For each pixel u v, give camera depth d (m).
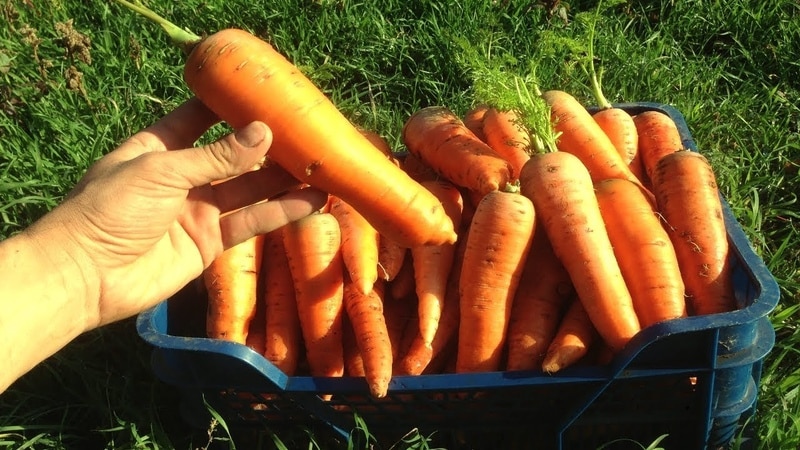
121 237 0.47
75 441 0.65
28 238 0.46
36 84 0.96
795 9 1.09
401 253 0.65
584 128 0.70
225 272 0.62
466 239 0.64
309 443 0.60
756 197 0.79
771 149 0.89
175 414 0.66
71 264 0.46
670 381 0.55
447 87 0.99
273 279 0.65
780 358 0.64
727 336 0.52
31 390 0.68
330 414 0.58
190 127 0.55
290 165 0.52
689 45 1.07
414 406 0.57
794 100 0.96
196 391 0.57
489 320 0.59
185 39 0.51
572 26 1.04
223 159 0.47
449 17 1.06
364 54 1.05
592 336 0.59
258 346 0.64
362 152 0.54
